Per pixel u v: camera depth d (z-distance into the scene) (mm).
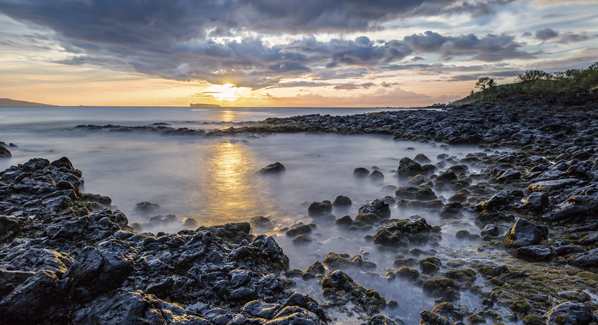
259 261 7738
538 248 8203
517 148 29703
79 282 4918
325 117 66125
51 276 4750
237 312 5570
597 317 5262
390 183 19422
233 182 20062
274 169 22125
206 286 6188
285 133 48000
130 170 23562
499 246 9203
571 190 12617
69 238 7434
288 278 7520
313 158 28594
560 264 7738
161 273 6309
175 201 16125
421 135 39812
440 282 7043
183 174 22297
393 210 13508
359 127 49000
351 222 11969
